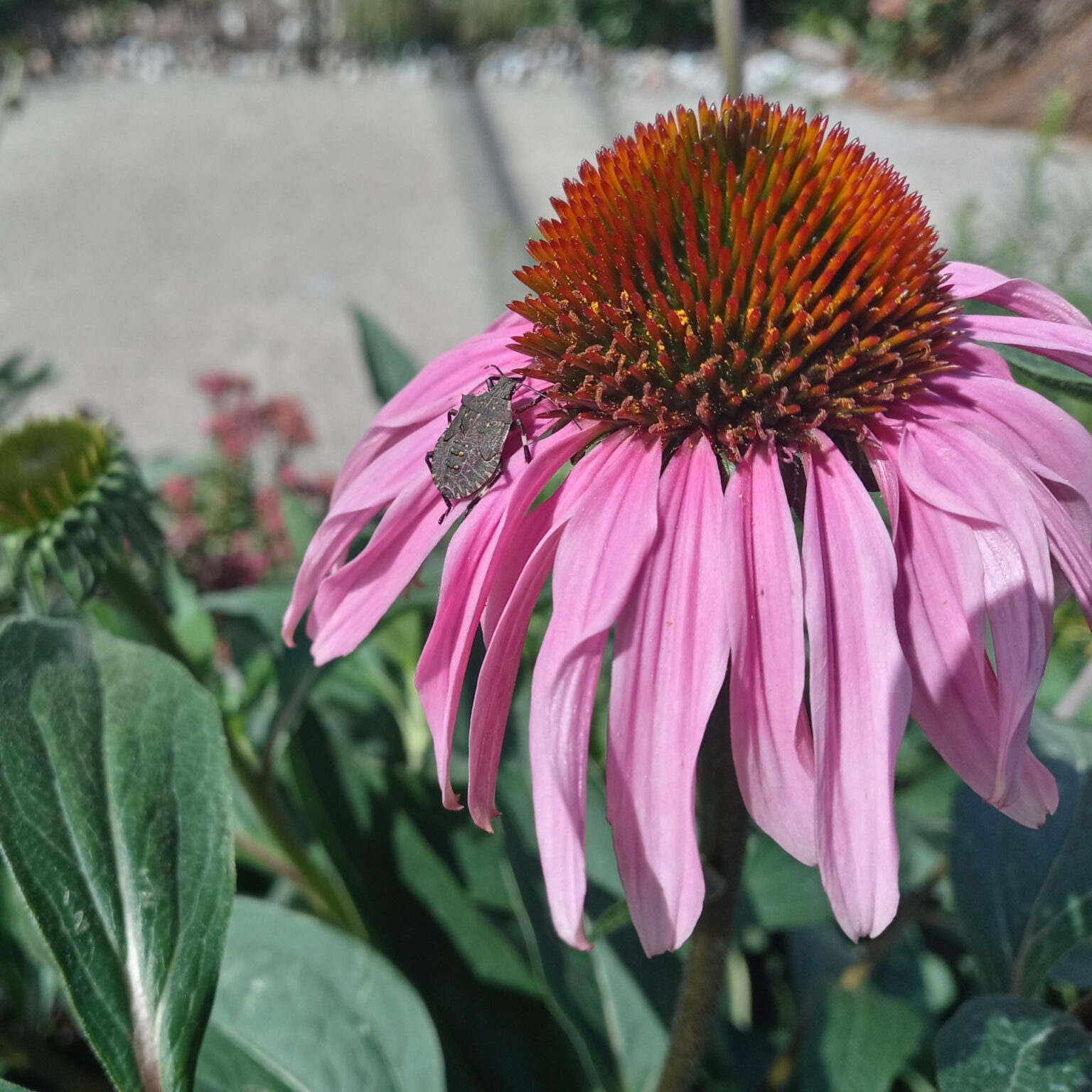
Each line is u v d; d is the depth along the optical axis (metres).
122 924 0.08
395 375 0.16
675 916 0.07
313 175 0.64
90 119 0.71
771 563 0.08
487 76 0.77
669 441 0.09
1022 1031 0.09
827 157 0.10
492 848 0.16
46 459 0.14
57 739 0.09
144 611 0.15
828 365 0.09
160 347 0.49
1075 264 0.24
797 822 0.07
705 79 0.75
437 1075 0.12
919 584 0.08
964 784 0.11
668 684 0.08
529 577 0.08
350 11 0.81
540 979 0.14
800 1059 0.13
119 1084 0.08
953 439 0.08
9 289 0.53
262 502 0.28
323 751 0.16
